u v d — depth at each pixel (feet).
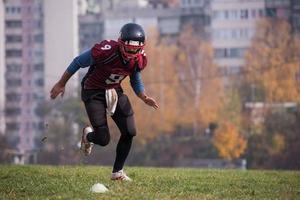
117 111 60.64
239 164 470.39
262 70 618.03
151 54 623.36
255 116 526.16
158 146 504.02
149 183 61.31
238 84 608.60
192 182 63.62
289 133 451.12
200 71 645.10
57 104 443.32
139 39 57.00
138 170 81.92
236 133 489.67
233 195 55.62
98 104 59.93
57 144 382.83
